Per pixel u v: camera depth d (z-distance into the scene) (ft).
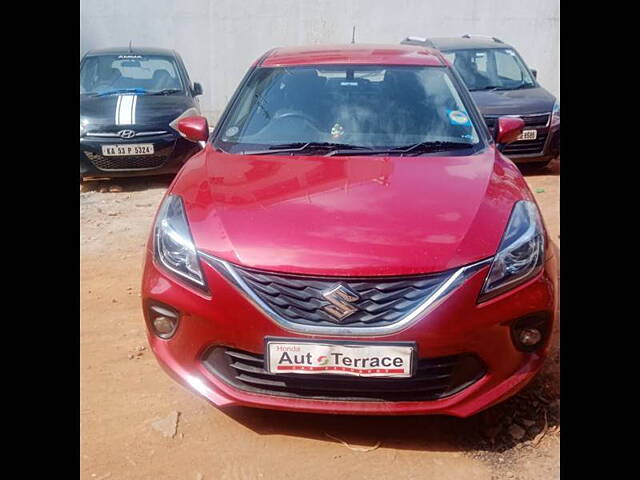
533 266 8.14
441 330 7.55
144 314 8.70
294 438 8.57
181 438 8.59
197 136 12.43
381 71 12.32
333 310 7.58
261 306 7.73
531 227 8.55
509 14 35.01
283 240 7.98
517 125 12.19
